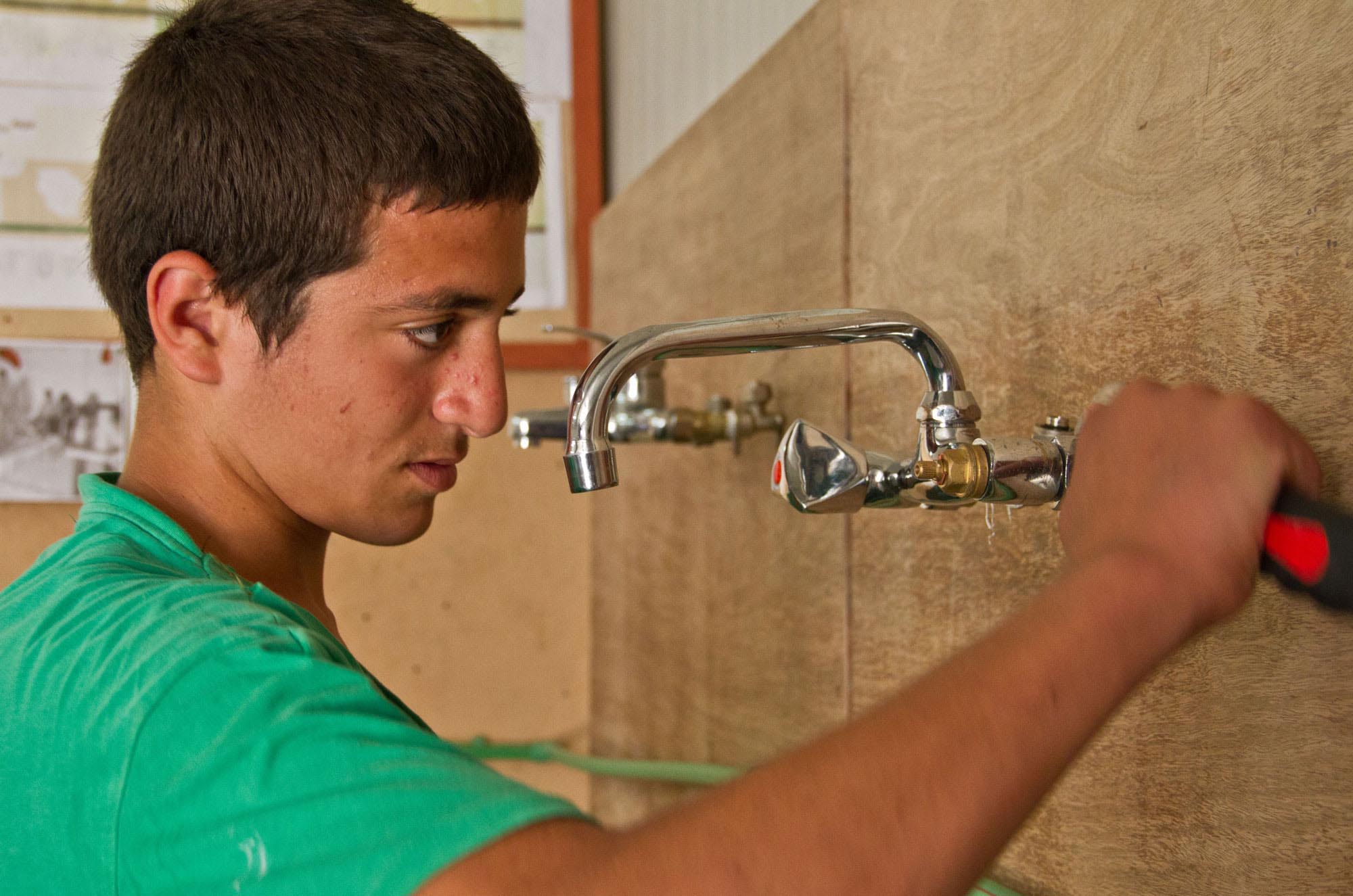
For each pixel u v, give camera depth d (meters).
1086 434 0.44
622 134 1.64
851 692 0.90
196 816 0.36
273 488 0.55
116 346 1.60
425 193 0.51
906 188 0.81
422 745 0.37
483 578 1.70
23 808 0.42
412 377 0.54
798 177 0.97
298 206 0.50
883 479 0.56
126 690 0.39
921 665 0.80
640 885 0.32
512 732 1.70
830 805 0.33
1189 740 0.58
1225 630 0.55
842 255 0.89
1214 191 0.55
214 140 0.51
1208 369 0.55
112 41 1.59
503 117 0.53
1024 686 0.35
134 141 0.54
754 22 1.15
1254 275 0.52
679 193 1.25
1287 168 0.50
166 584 0.45
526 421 0.99
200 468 0.57
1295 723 0.51
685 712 1.27
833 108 0.91
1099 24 0.62
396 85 0.51
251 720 0.37
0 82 1.57
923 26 0.79
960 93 0.75
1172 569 0.37
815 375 0.95
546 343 1.67
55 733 0.41
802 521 0.98
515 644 1.71
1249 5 0.52
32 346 1.58
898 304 0.82
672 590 1.31
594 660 1.63
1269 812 0.53
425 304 0.52
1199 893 0.57
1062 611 0.36
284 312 0.52
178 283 0.52
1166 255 0.58
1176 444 0.41
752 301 1.06
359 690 0.39
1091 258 0.63
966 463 0.52
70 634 0.44
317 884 0.34
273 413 0.53
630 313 1.43
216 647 0.39
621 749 1.50
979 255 0.73
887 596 0.84
